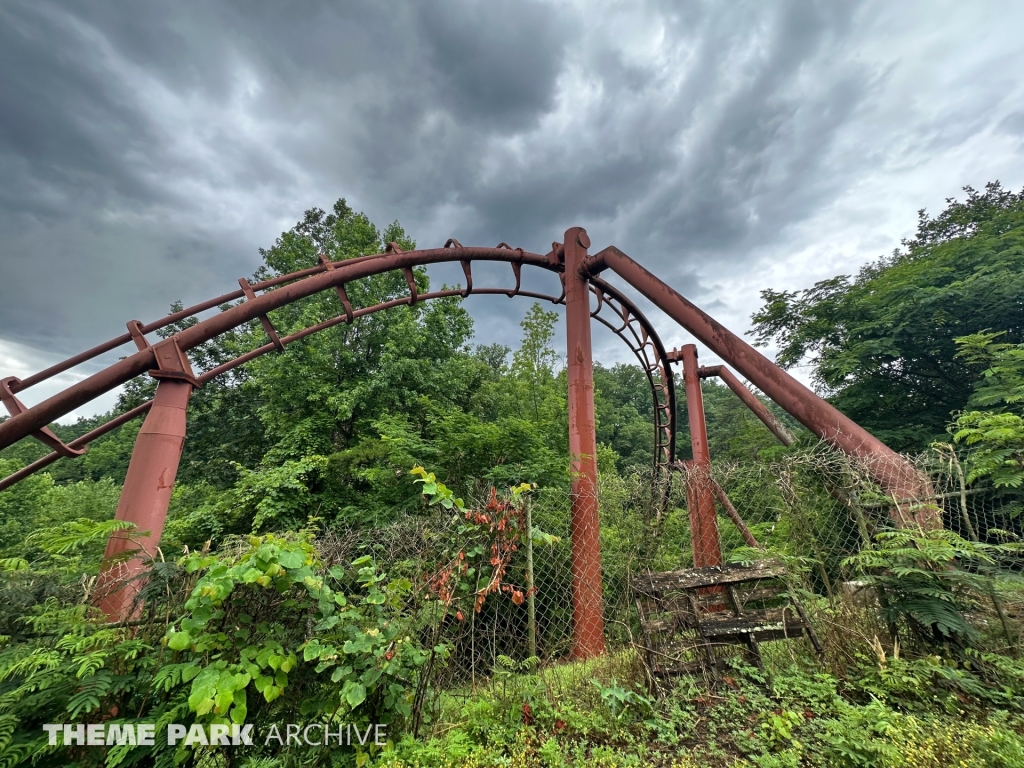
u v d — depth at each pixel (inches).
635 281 280.7
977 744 85.4
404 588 105.7
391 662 95.5
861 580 137.9
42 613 94.7
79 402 185.3
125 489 174.4
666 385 501.7
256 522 361.4
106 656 84.7
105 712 88.7
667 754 100.6
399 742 99.3
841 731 94.4
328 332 540.1
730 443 747.4
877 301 407.5
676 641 132.0
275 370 506.0
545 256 368.5
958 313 352.8
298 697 96.6
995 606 125.6
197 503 554.3
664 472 177.8
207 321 219.1
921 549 124.3
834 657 128.9
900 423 387.2
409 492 321.7
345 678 92.7
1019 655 119.3
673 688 122.8
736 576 138.1
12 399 183.9
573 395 283.6
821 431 198.2
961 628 114.5
